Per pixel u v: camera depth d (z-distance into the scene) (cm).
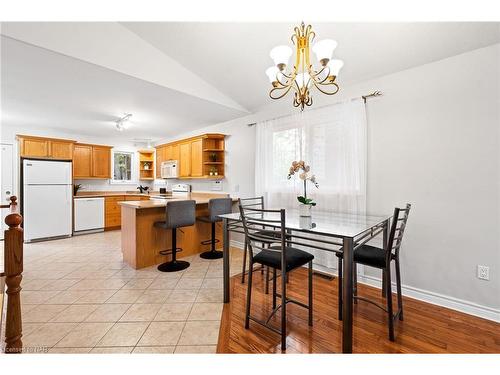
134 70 242
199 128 472
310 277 187
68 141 474
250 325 187
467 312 200
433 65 215
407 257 231
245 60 262
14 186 448
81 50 209
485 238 193
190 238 366
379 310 208
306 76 174
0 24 173
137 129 482
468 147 199
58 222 450
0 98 303
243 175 394
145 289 247
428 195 218
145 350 158
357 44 214
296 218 222
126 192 610
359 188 253
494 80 188
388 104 240
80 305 214
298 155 306
